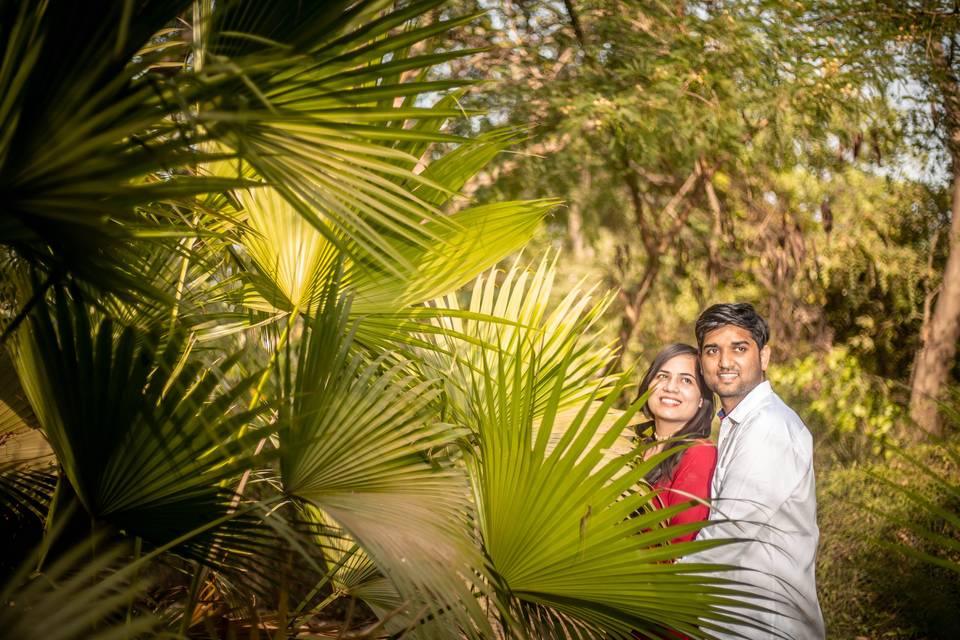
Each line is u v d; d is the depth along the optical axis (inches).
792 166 302.2
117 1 53.1
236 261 97.0
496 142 100.5
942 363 326.6
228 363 73.6
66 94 52.9
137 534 74.0
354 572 96.5
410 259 95.3
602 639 78.9
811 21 291.6
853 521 172.2
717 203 300.2
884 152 316.2
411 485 78.9
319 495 74.6
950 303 333.7
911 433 240.2
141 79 55.3
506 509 78.6
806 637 96.4
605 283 295.0
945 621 71.6
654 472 108.7
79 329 69.5
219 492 74.5
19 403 93.7
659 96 265.7
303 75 62.1
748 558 96.3
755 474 97.9
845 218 320.8
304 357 80.5
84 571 57.2
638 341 305.1
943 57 301.0
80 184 53.4
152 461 71.8
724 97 277.1
